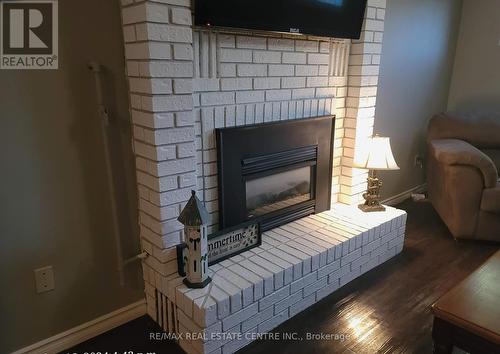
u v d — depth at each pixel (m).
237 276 1.65
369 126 2.52
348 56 2.37
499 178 2.74
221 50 1.73
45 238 1.48
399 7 2.87
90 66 1.45
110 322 1.74
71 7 1.38
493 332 1.07
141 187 1.65
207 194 1.83
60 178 1.48
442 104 3.81
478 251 2.52
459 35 3.70
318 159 2.32
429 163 3.27
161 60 1.41
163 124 1.47
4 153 1.33
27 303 1.49
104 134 1.53
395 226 2.38
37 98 1.37
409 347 1.61
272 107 2.02
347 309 1.88
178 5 1.41
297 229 2.16
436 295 2.01
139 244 1.78
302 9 1.84
